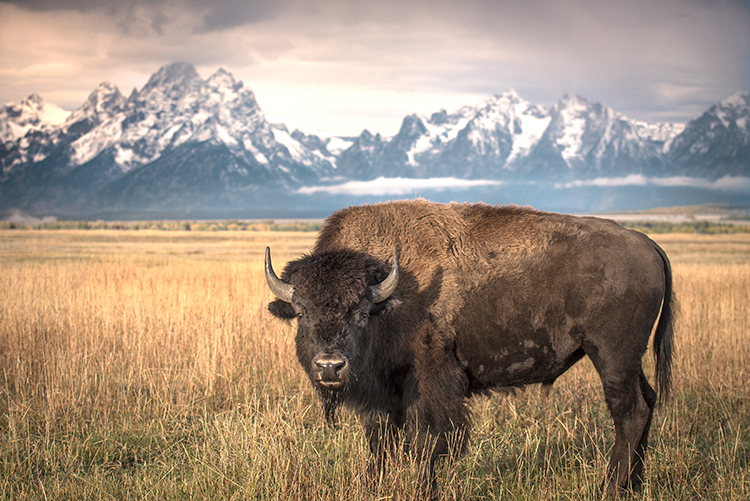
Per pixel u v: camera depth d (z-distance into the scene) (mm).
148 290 20500
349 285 7332
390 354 7883
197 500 7074
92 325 14273
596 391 11328
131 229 187375
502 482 7691
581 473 7762
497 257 8164
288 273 8047
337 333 7191
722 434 9398
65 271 27453
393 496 6934
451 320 8023
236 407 10266
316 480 7211
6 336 13406
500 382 8398
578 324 8016
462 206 8820
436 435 7699
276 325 15109
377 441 8008
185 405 10273
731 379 11398
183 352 13203
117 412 9953
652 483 7754
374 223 8555
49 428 9133
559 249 8102
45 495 6988
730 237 136250
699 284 23734
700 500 7516
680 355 12852
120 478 7875
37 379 11266
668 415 9914
